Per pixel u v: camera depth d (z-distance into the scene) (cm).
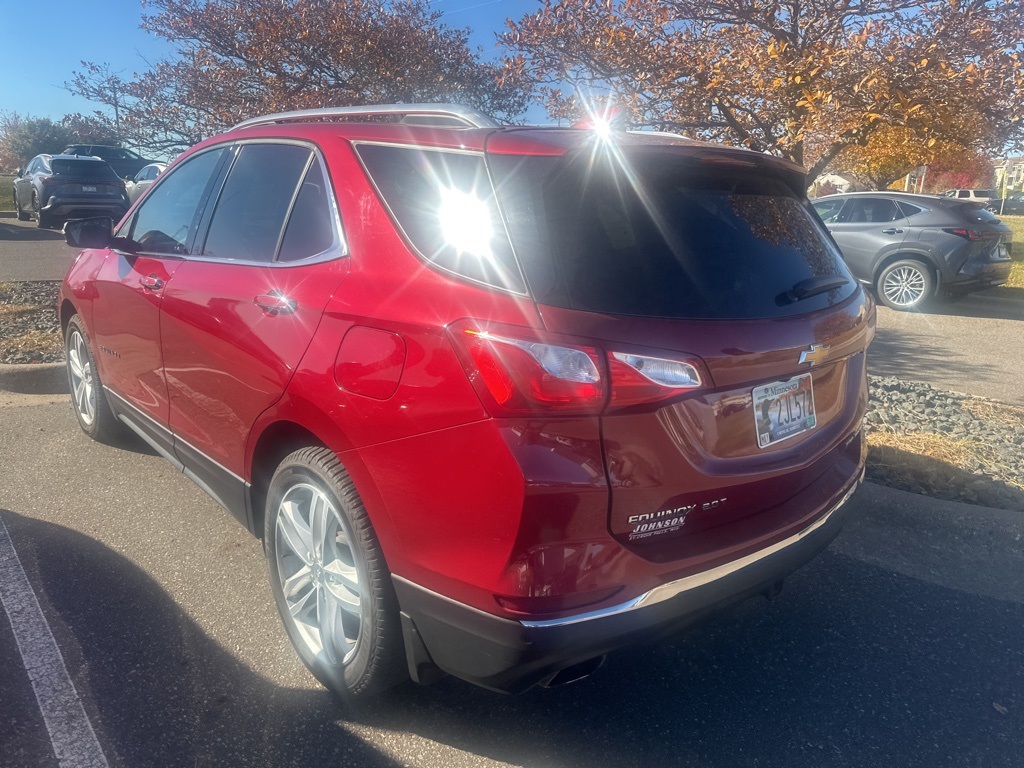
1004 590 369
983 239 1152
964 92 582
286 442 297
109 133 1409
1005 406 630
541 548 213
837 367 298
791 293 264
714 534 245
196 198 377
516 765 256
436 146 263
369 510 246
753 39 637
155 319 366
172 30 1186
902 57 573
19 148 4875
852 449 320
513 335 214
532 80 695
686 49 626
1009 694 298
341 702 280
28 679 285
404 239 255
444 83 1241
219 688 285
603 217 237
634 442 219
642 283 230
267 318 287
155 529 397
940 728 279
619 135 261
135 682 286
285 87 1160
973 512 411
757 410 250
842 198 1270
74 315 496
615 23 621
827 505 283
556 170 234
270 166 331
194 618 325
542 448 211
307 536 282
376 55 1157
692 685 299
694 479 231
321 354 260
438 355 227
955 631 337
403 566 239
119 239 401
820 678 305
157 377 374
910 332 1011
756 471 247
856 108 603
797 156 638
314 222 293
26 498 425
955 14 579
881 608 353
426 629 238
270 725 268
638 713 282
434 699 284
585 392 210
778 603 355
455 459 221
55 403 580
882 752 267
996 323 1084
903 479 450
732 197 277
